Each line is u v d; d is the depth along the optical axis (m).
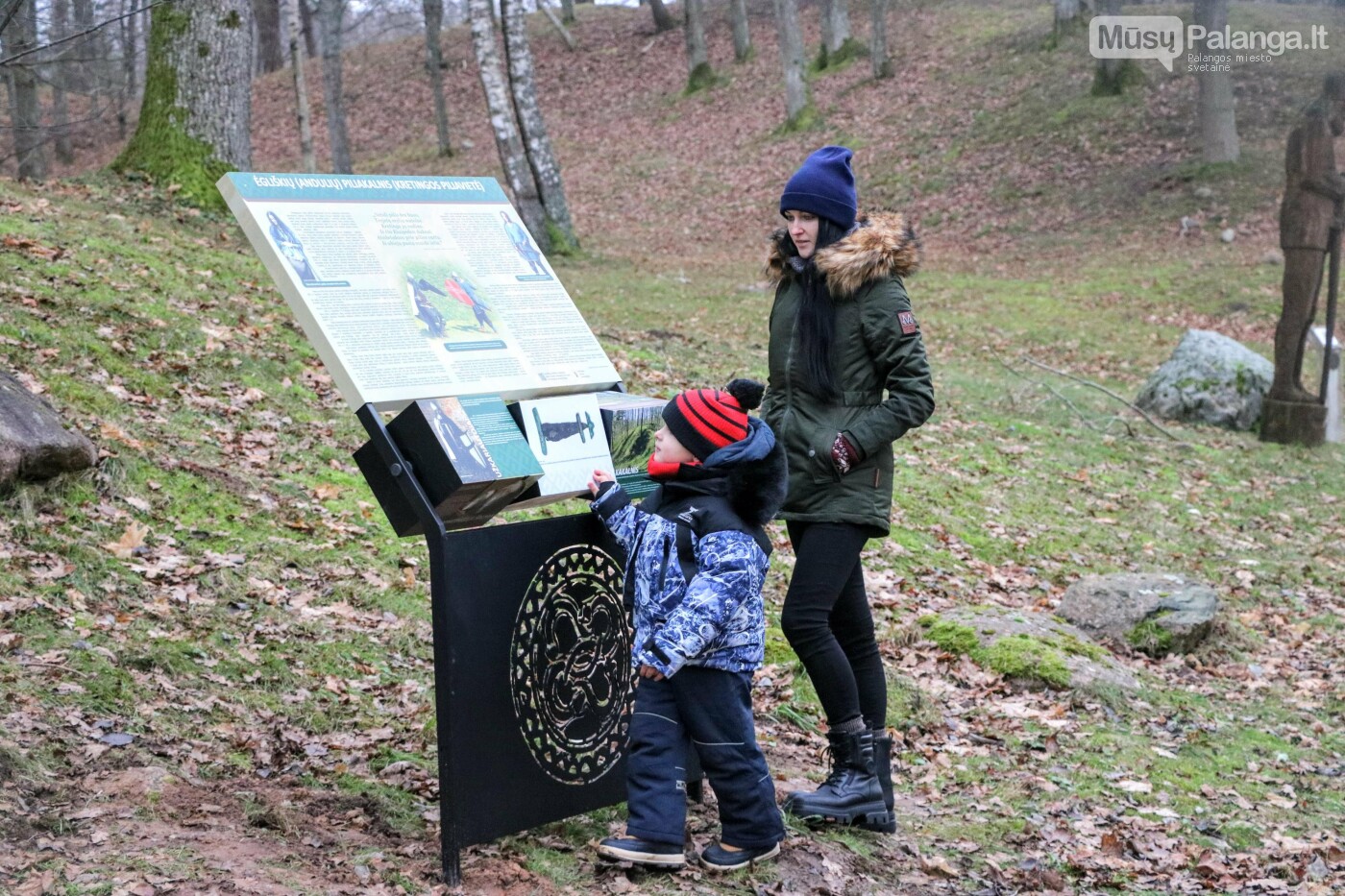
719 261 22.42
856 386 4.03
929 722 5.60
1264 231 21.91
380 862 3.34
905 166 28.02
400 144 36.44
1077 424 12.57
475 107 37.75
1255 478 11.51
